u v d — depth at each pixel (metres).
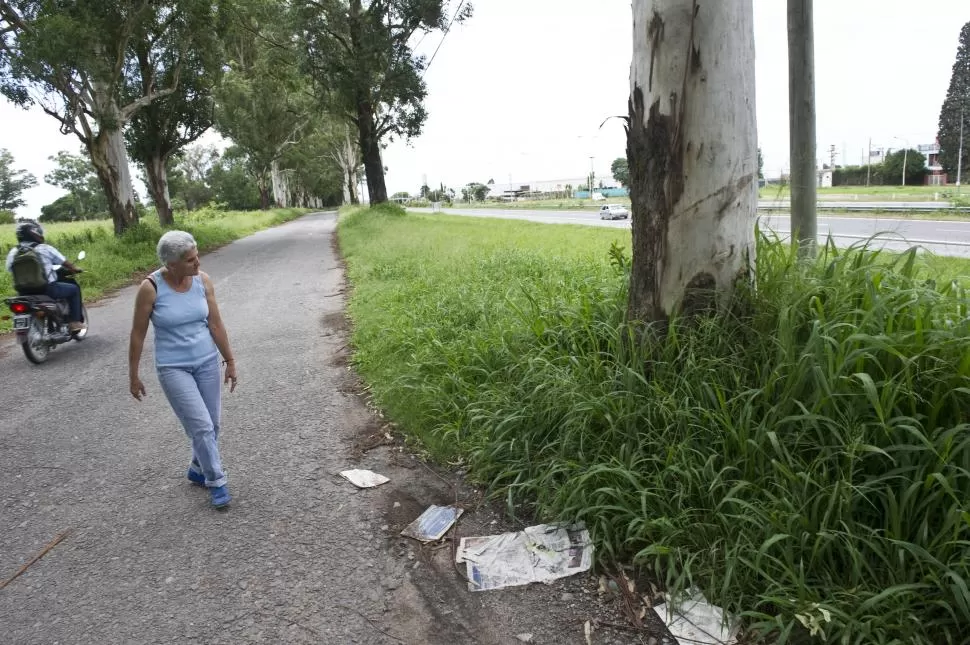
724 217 3.62
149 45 21.94
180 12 20.03
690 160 3.57
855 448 2.59
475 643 2.68
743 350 3.48
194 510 3.85
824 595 2.55
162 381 3.68
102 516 3.83
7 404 6.02
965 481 2.55
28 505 4.00
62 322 7.94
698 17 3.40
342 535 3.50
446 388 4.94
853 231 18.09
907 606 2.36
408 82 29.88
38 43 15.64
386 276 11.16
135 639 2.78
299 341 7.80
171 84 23.94
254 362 6.96
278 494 3.99
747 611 2.56
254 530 3.60
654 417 3.43
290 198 96.94
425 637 2.72
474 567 3.15
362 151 36.59
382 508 3.76
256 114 50.66
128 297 12.56
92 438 5.05
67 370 7.13
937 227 19.42
